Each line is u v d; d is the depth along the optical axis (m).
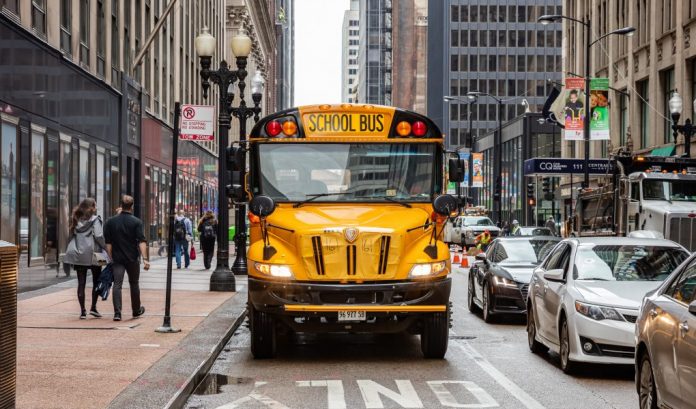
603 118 37.00
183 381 9.66
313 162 12.91
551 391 10.04
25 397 8.70
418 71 175.62
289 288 11.84
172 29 44.47
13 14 19.61
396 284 11.88
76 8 25.41
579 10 59.59
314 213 12.53
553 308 11.84
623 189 26.59
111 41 30.20
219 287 22.12
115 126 30.61
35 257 21.38
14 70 19.61
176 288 22.98
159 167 40.28
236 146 13.15
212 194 66.50
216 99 68.75
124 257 15.39
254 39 100.88
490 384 10.49
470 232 52.00
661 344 7.43
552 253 13.22
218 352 12.81
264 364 12.09
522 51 124.94
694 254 7.64
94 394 8.88
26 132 20.55
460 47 125.06
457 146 124.75
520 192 86.06
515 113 124.81
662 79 44.38
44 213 22.09
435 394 9.83
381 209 12.75
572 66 61.97
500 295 16.62
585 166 36.53
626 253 12.08
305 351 13.46
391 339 15.03
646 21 46.62
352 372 11.41
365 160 12.95
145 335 13.54
